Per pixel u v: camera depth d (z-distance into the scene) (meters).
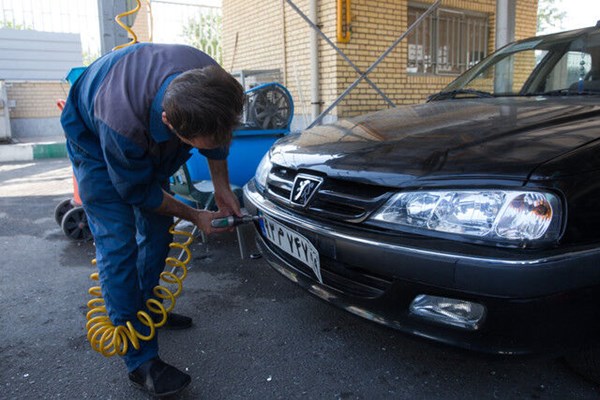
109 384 2.11
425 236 1.68
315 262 2.02
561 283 1.50
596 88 2.70
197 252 3.75
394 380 2.08
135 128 1.63
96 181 1.87
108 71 1.73
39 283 3.24
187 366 2.22
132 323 1.96
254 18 9.12
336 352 2.30
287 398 1.98
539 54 3.13
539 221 1.53
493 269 1.51
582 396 1.94
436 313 1.68
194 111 1.38
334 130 2.57
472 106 2.60
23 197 6.09
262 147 4.09
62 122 1.86
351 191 1.93
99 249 1.94
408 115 2.59
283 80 8.53
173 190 3.68
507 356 1.59
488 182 1.61
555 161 1.60
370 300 1.84
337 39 7.22
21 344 2.45
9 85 11.12
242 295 2.97
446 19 8.47
